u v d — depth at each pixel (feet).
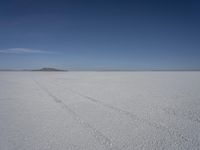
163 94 29.35
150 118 15.37
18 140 10.84
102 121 14.55
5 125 13.57
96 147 9.87
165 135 11.56
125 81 58.29
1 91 33.19
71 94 29.55
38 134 11.76
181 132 12.10
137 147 9.86
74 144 10.25
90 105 20.81
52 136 11.43
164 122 14.24
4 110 18.33
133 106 20.22
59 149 9.66
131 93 30.68
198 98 25.36
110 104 21.34
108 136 11.42
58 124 13.79
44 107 19.72
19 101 23.30
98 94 29.50
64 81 58.65
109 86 42.50
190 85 43.96
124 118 15.37
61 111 17.90
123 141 10.64
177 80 61.41
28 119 15.11
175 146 10.00
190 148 9.76
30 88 38.17
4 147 9.93
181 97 26.32
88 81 58.59
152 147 9.86
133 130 12.47
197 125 13.52
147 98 25.55
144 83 50.29
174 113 17.02
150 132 12.11
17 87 39.96
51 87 40.29
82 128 12.87
